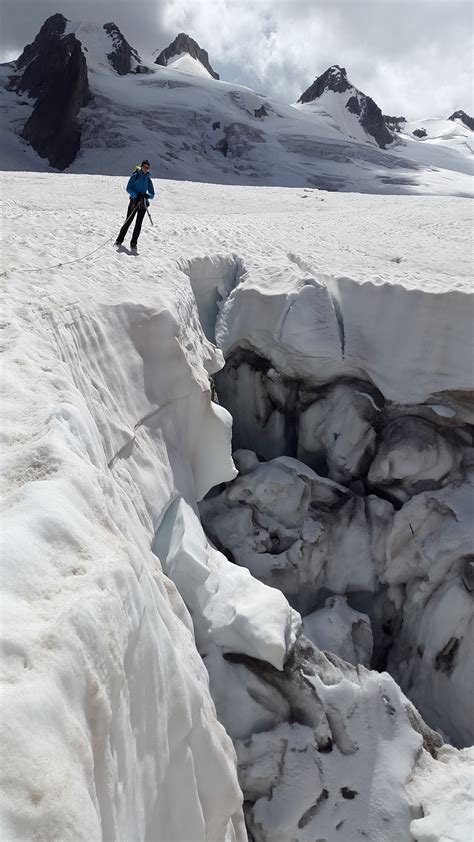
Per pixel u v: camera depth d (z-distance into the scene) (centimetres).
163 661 212
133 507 371
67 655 128
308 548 755
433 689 691
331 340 805
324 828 414
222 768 277
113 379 444
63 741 116
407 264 984
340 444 838
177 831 214
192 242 1004
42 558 152
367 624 717
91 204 1406
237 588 465
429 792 430
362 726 456
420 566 759
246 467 840
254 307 853
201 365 621
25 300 400
